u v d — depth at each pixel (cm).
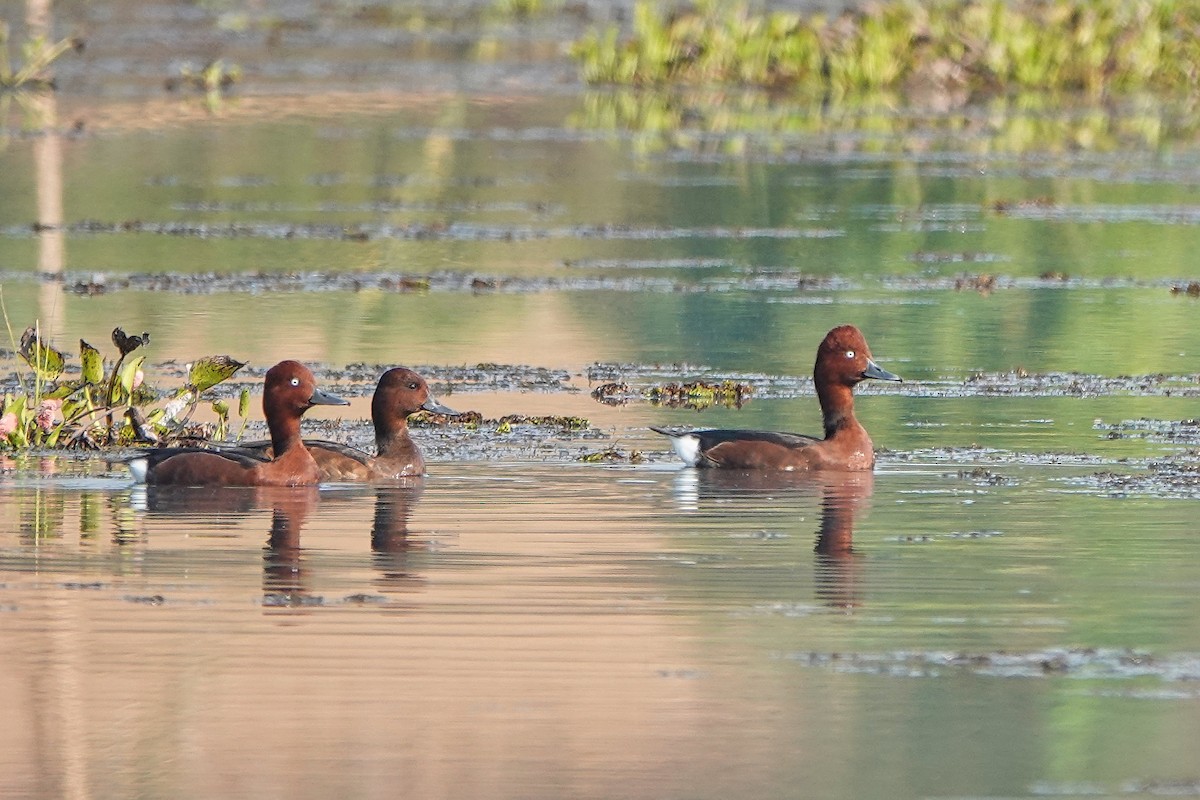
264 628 1366
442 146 4606
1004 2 5756
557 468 1906
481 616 1392
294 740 1172
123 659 1305
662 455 1962
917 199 3894
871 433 2058
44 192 3875
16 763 1143
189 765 1135
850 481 1848
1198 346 2525
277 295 2872
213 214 3659
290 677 1270
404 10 7431
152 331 2572
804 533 1641
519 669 1284
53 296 2816
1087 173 4178
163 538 1622
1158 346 2523
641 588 1466
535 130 4859
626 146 4612
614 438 2033
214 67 5406
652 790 1102
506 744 1161
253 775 1123
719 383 2275
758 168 4288
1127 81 5578
